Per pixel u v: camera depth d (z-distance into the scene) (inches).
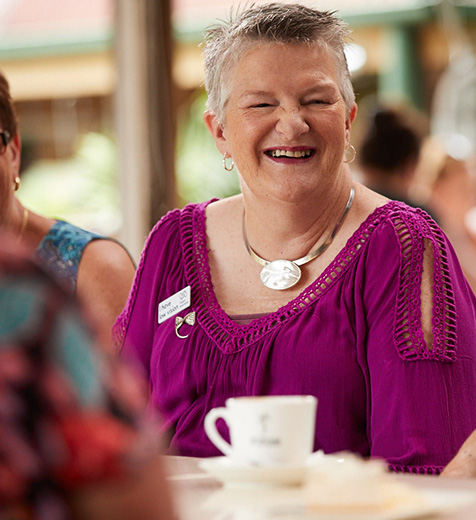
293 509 58.6
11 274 39.9
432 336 102.4
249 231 116.4
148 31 241.6
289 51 111.2
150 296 121.0
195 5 384.8
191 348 111.6
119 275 134.5
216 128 120.4
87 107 431.5
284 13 112.1
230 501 61.6
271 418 66.0
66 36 402.0
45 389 38.9
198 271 117.9
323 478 58.8
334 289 108.5
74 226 137.9
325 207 112.6
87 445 39.4
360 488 57.3
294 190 110.0
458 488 64.0
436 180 255.1
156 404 115.0
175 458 81.6
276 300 111.7
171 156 245.3
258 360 106.7
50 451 39.1
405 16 383.6
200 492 65.9
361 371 105.6
